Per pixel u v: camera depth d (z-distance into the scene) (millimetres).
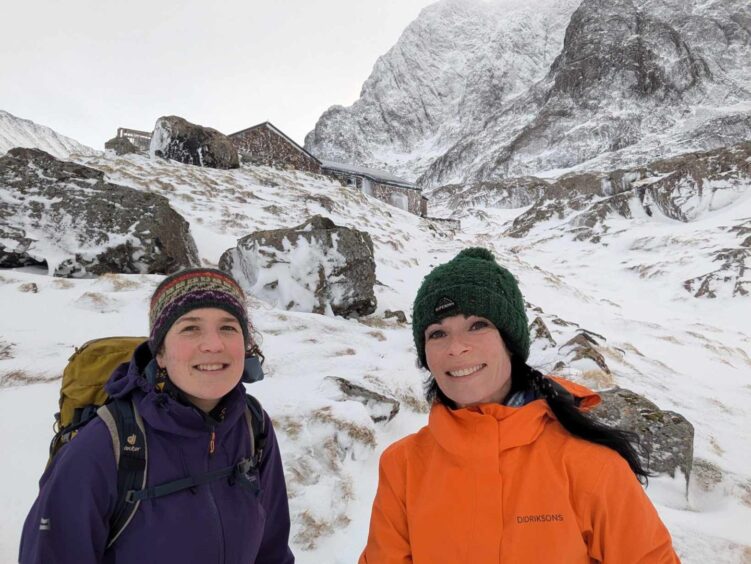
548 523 1459
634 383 9516
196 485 1595
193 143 23984
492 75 170375
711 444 7062
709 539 4266
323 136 169625
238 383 1814
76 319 6652
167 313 1661
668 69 104062
